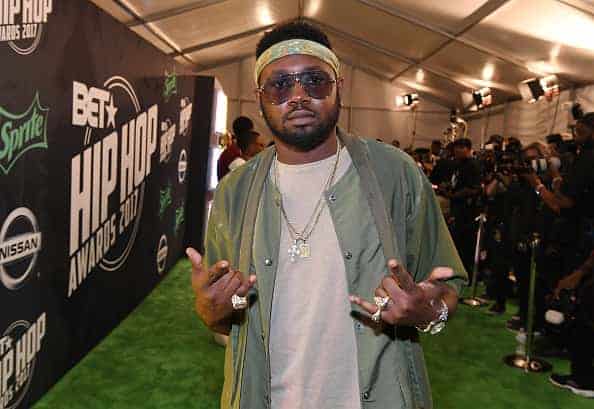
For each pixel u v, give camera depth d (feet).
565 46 23.13
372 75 52.01
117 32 13.00
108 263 13.47
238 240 4.39
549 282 13.84
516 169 15.49
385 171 4.18
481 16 24.26
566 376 12.29
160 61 17.25
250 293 4.22
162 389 11.19
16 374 9.11
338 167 4.25
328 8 34.14
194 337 14.30
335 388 3.99
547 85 26.78
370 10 30.53
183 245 23.34
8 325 8.73
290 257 4.10
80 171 11.29
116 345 13.42
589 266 11.71
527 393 11.78
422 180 4.22
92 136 11.83
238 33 37.65
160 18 27.89
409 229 4.17
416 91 51.49
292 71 3.98
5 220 8.42
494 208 19.06
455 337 15.40
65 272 10.87
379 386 3.93
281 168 4.34
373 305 3.56
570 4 19.31
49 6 9.44
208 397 10.92
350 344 3.99
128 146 14.43
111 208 13.34
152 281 18.19
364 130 52.42
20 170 8.81
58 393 10.61
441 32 28.91
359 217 4.05
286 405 4.07
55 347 10.73
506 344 14.94
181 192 21.89
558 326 13.47
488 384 12.19
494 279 18.10
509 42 25.93
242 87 49.90
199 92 23.03
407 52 36.86
